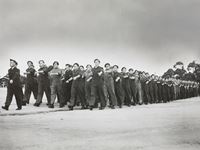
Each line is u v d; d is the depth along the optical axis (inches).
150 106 736.3
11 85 567.2
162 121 409.7
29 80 693.9
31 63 703.7
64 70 729.0
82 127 360.2
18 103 578.2
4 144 271.7
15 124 383.6
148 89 908.0
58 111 573.9
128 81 767.1
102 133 324.5
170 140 290.4
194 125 374.3
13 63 574.6
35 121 412.2
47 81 678.5
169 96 1095.0
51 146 266.1
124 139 294.7
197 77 1537.9
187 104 810.8
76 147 263.4
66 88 698.2
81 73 646.5
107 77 677.9
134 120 421.7
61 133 323.6
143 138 299.4
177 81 1317.7
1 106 618.8
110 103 698.8
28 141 284.0
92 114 506.3
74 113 525.7
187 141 287.4
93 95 621.9
